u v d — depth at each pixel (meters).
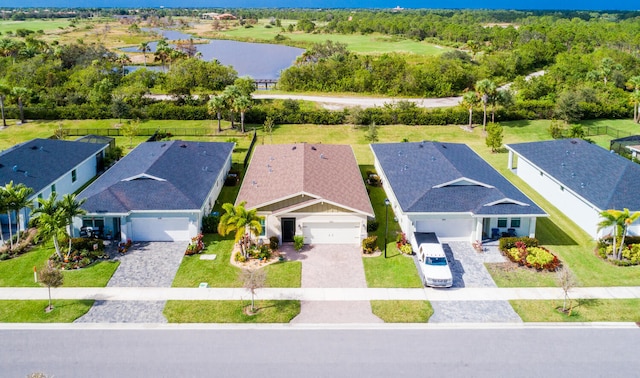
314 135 64.00
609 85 81.94
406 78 90.06
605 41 136.38
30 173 39.69
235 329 25.62
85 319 26.22
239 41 184.38
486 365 23.09
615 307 27.47
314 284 29.77
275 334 25.25
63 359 23.27
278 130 66.19
